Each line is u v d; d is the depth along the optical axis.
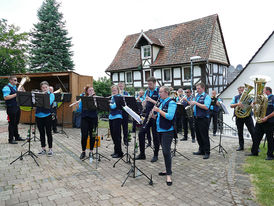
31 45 24.22
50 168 4.55
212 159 5.49
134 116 3.66
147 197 3.35
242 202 3.19
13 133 6.73
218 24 18.00
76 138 7.80
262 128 5.59
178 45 18.03
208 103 5.48
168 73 18.19
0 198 3.22
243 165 4.92
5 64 22.53
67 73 10.11
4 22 22.72
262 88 5.46
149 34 20.98
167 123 3.83
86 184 3.79
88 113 5.11
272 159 5.33
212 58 16.97
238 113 6.27
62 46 24.20
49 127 5.45
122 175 4.25
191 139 8.41
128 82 20.91
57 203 3.11
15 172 4.29
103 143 7.15
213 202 3.23
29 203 3.10
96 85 14.80
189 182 3.97
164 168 4.72
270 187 3.66
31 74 10.48
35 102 4.91
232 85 13.46
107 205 3.08
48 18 24.09
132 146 6.84
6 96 6.34
